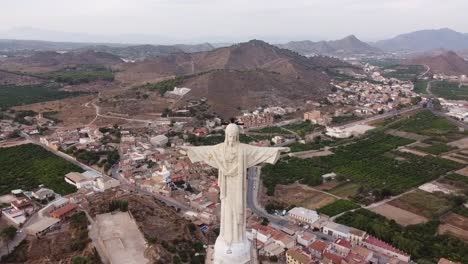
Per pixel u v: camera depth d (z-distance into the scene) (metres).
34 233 120.62
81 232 112.75
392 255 123.00
